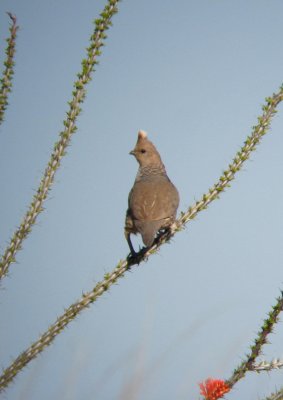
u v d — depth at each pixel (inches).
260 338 295.7
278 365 293.7
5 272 327.6
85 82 354.6
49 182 341.7
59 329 324.5
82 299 334.3
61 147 346.9
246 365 296.5
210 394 288.8
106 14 356.2
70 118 351.6
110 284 344.2
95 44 357.4
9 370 307.3
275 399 291.0
